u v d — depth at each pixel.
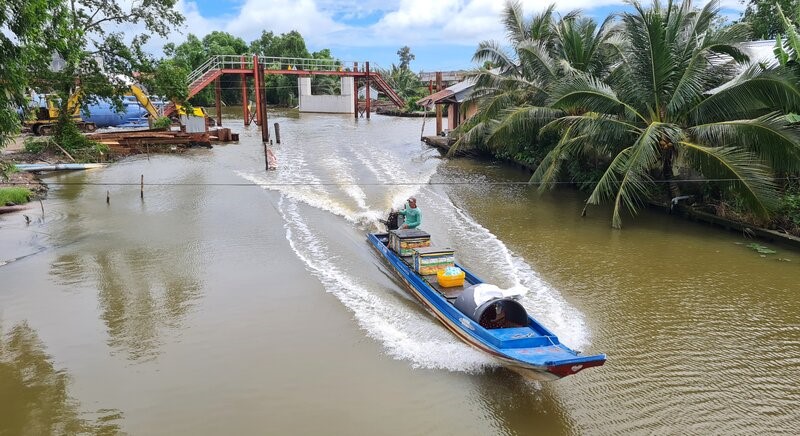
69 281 12.57
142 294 11.88
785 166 14.08
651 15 15.97
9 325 10.50
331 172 25.38
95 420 7.79
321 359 9.28
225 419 7.79
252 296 11.73
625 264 13.40
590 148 20.38
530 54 22.03
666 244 14.84
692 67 15.71
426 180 23.91
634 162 15.63
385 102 71.94
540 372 7.89
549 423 7.70
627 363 9.12
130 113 45.69
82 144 29.06
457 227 16.59
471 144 30.31
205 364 9.16
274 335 10.09
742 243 14.84
